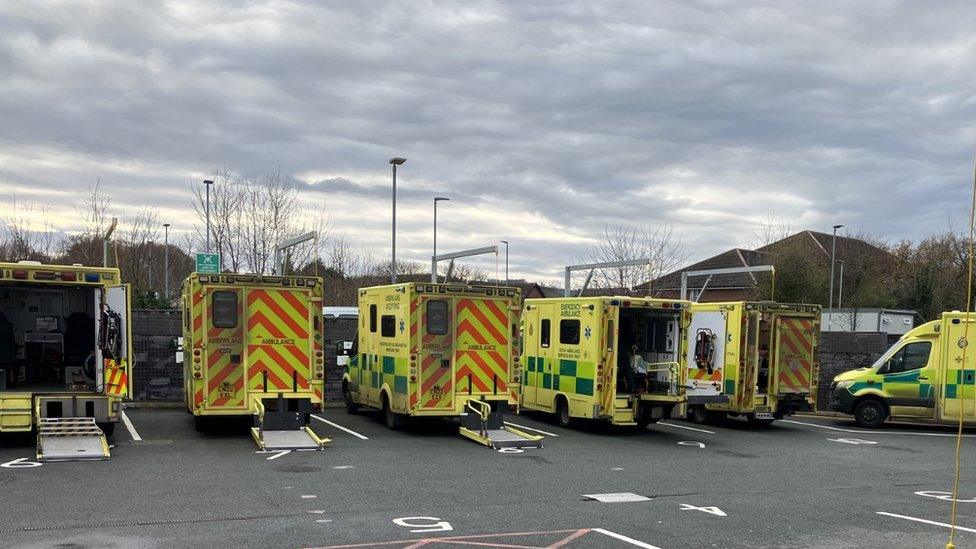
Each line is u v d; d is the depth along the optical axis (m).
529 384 17.89
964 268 48.75
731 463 12.60
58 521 7.70
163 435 13.80
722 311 18.14
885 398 18.44
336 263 37.22
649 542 7.42
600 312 15.30
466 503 8.97
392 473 10.76
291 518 8.02
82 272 12.16
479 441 13.75
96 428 11.90
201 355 13.26
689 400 15.55
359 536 7.38
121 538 7.13
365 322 16.94
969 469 12.41
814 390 18.22
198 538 7.18
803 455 13.75
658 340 16.05
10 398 11.70
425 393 14.53
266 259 27.08
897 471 12.14
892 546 7.50
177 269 35.22
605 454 13.16
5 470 10.27
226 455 11.87
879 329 33.44
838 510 9.09
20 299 13.87
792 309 18.02
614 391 15.28
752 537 7.72
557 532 7.70
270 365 13.61
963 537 7.85
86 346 13.90
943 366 17.70
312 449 12.52
